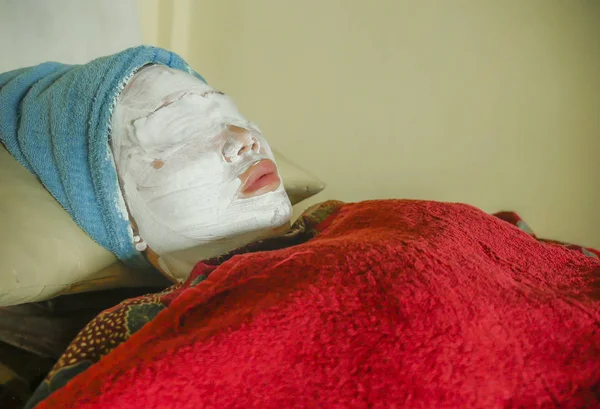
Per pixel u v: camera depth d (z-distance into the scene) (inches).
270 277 15.4
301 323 14.1
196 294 15.1
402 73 39.9
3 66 32.2
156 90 25.5
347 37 41.8
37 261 22.5
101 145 24.5
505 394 13.9
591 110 33.2
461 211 24.0
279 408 13.4
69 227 25.3
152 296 19.3
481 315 14.8
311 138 44.6
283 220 25.8
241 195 24.4
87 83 25.3
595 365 14.9
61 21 35.5
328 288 14.9
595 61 32.8
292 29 44.1
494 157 37.1
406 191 41.1
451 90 38.2
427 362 13.5
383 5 39.9
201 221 24.1
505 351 14.4
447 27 37.7
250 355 13.6
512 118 36.1
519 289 16.7
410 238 18.9
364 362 13.6
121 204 25.0
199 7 47.7
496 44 36.1
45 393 15.4
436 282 15.4
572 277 19.6
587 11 32.8
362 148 42.4
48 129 25.6
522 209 36.5
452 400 13.3
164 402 12.7
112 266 26.9
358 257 16.3
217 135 24.9
